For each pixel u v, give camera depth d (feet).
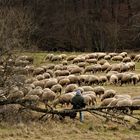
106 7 538.88
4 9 270.05
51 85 209.77
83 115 147.95
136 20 510.99
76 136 125.08
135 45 492.13
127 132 130.11
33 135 124.77
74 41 500.33
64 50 495.82
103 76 235.40
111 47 491.31
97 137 124.06
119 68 263.90
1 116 137.18
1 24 162.50
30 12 465.88
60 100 161.89
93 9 534.78
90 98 164.35
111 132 129.70
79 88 187.83
